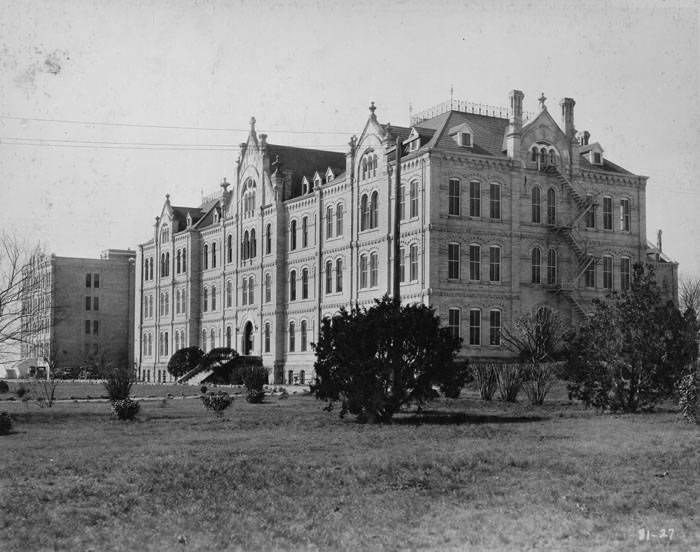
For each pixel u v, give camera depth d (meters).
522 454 20.02
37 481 16.92
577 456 19.73
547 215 63.12
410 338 30.66
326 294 71.06
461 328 58.59
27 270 51.53
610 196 66.19
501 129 64.88
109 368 93.06
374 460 19.00
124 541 12.69
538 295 61.94
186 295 97.31
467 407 37.47
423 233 58.56
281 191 79.06
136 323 111.12
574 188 63.16
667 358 32.81
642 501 15.02
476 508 14.65
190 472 17.70
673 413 32.34
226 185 91.56
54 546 12.47
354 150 67.06
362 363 30.05
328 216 71.19
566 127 65.06
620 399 33.69
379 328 30.36
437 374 31.28
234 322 87.06
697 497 15.34
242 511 14.38
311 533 13.02
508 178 61.38
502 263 60.66
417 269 59.25
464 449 21.05
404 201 61.06
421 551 12.24
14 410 38.25
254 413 35.25
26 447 22.61
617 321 33.31
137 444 23.11
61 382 86.38
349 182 67.38
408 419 31.23
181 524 13.59
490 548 12.39
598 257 64.94
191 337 95.50
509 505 14.81
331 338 31.30
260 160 82.69
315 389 31.53
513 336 55.81
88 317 122.25
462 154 59.34
